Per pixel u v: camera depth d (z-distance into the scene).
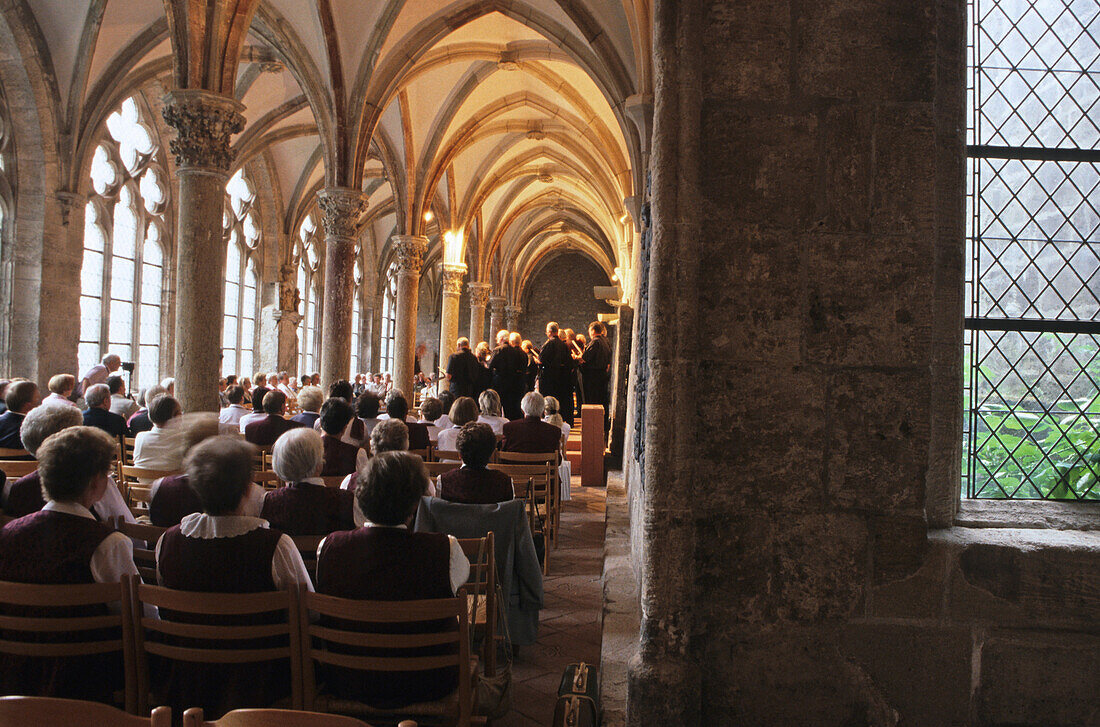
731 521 2.85
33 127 14.34
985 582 2.82
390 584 2.75
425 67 16.88
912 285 2.85
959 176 3.04
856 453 2.84
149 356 19.58
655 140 2.88
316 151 25.09
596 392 15.52
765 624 2.85
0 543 2.70
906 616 2.83
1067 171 3.44
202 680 2.70
